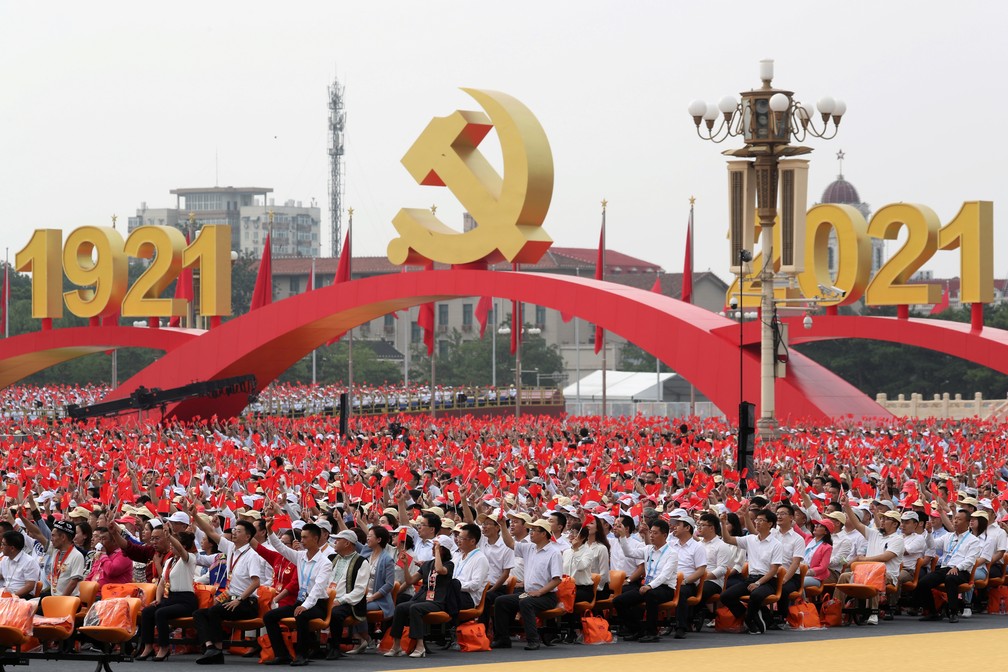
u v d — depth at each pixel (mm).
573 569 24969
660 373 126625
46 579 24422
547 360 145625
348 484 36281
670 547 25094
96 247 78250
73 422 71250
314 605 22141
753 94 51406
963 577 27875
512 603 24047
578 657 22469
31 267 80062
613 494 32125
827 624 26953
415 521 26109
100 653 22812
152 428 64375
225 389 73812
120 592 22734
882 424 63906
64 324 148875
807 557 27453
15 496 33406
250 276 177625
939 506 29828
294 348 75375
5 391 107312
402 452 48688
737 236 54375
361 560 22922
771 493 33750
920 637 24609
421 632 22984
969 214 68250
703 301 163250
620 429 61406
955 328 67438
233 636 23219
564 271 167375
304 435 57938
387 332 171750
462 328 166875
